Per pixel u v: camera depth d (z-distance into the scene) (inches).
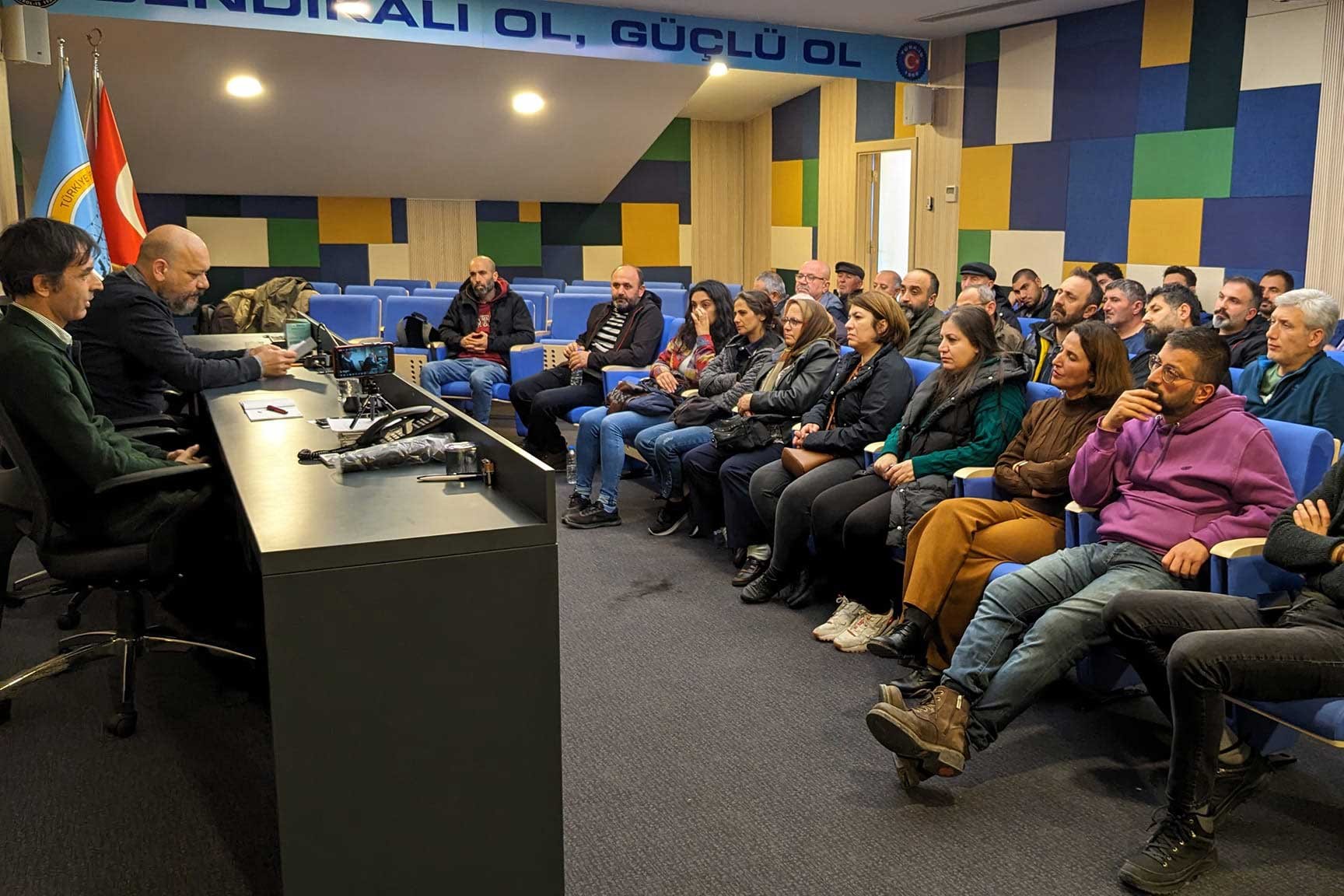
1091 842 88.9
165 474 108.5
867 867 85.7
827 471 144.2
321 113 335.3
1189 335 103.2
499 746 72.7
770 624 140.0
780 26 297.4
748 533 158.2
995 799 96.1
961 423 132.5
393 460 92.4
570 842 89.5
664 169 465.1
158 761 103.5
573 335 262.5
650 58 279.3
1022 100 301.1
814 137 420.5
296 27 241.8
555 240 448.5
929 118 330.3
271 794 97.3
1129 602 91.7
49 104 310.3
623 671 125.1
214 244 398.9
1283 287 202.1
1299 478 100.4
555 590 72.6
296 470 91.7
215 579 145.0
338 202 411.5
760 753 105.3
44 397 101.5
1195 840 82.8
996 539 113.6
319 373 155.9
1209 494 101.5
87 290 108.0
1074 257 291.4
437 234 427.8
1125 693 116.9
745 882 83.7
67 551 108.6
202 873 84.7
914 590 114.3
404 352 243.0
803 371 161.0
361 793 69.8
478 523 72.0
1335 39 224.7
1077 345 117.5
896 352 149.0
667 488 180.4
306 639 67.0
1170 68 260.1
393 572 68.2
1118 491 110.3
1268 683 81.0
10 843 89.0
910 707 114.3
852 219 398.3
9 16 212.2
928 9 280.4
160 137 340.8
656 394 191.8
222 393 137.3
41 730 110.3
